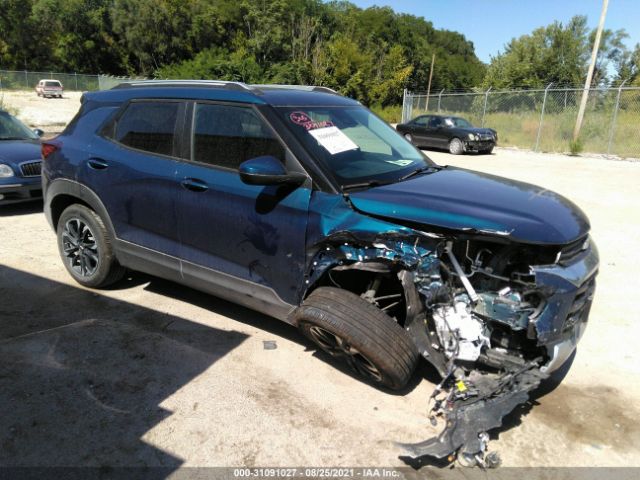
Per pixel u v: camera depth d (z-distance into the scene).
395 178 3.40
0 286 4.64
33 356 3.51
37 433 2.77
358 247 2.99
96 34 61.09
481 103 24.27
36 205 7.83
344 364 3.47
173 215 3.79
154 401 3.08
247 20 52.09
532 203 3.02
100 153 4.21
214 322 4.10
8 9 60.25
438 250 2.84
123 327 3.96
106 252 4.35
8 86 46.53
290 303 3.35
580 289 2.84
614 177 12.39
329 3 80.38
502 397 2.73
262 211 3.31
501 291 2.82
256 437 2.80
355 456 2.68
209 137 3.64
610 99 20.14
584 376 3.55
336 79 48.47
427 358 2.90
